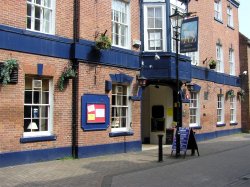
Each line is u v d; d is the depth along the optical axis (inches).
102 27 598.5
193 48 644.7
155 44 706.2
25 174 422.9
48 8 529.7
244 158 574.9
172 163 523.2
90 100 565.3
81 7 561.3
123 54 634.2
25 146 484.4
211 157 585.9
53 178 404.5
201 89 879.7
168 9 708.7
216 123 962.1
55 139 521.7
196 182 396.8
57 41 527.5
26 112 495.2
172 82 727.1
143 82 659.4
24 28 490.0
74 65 549.3
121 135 625.6
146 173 443.8
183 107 791.1
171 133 772.6
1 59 460.1
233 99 1089.4
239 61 1129.4
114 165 498.9
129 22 663.8
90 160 535.2
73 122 547.2
